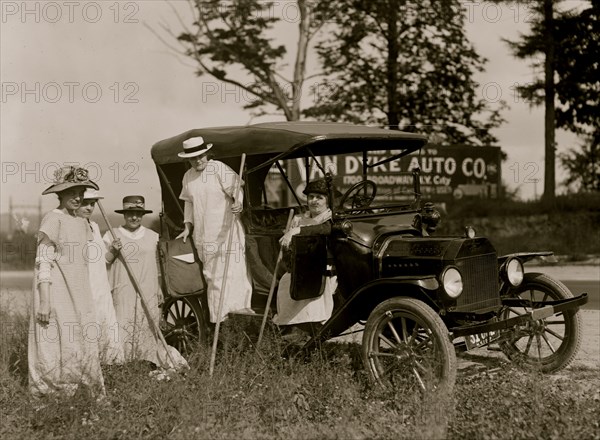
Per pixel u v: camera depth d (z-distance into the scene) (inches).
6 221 1077.8
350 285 288.4
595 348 346.3
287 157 329.7
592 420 217.6
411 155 1039.0
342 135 295.1
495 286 282.8
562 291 294.7
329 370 263.1
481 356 335.6
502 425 214.7
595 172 1311.5
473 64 1243.8
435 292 262.4
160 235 353.1
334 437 215.9
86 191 286.7
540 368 286.0
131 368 272.8
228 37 1009.5
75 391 250.7
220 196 314.7
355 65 1219.2
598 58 1175.6
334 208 289.7
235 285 312.0
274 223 329.1
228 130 322.3
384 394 249.8
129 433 224.5
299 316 285.1
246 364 276.5
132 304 303.7
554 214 1085.8
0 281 803.4
